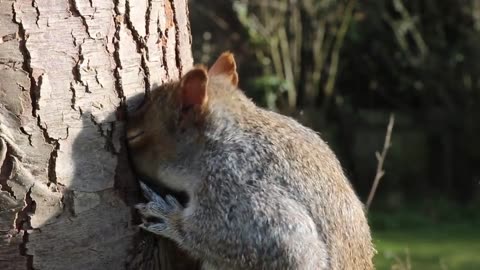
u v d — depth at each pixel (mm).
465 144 30141
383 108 31031
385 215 27172
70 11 7453
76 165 7637
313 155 8695
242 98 9070
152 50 8188
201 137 8656
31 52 7312
